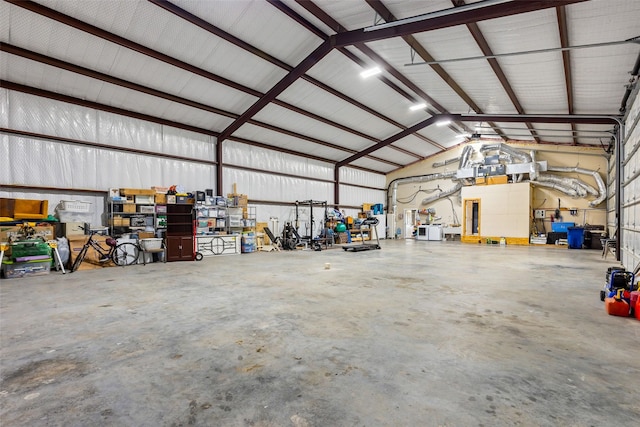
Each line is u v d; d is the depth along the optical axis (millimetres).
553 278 4988
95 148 6922
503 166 12195
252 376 1878
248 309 3271
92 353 2215
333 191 13289
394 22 5035
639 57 4539
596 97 6500
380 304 3457
